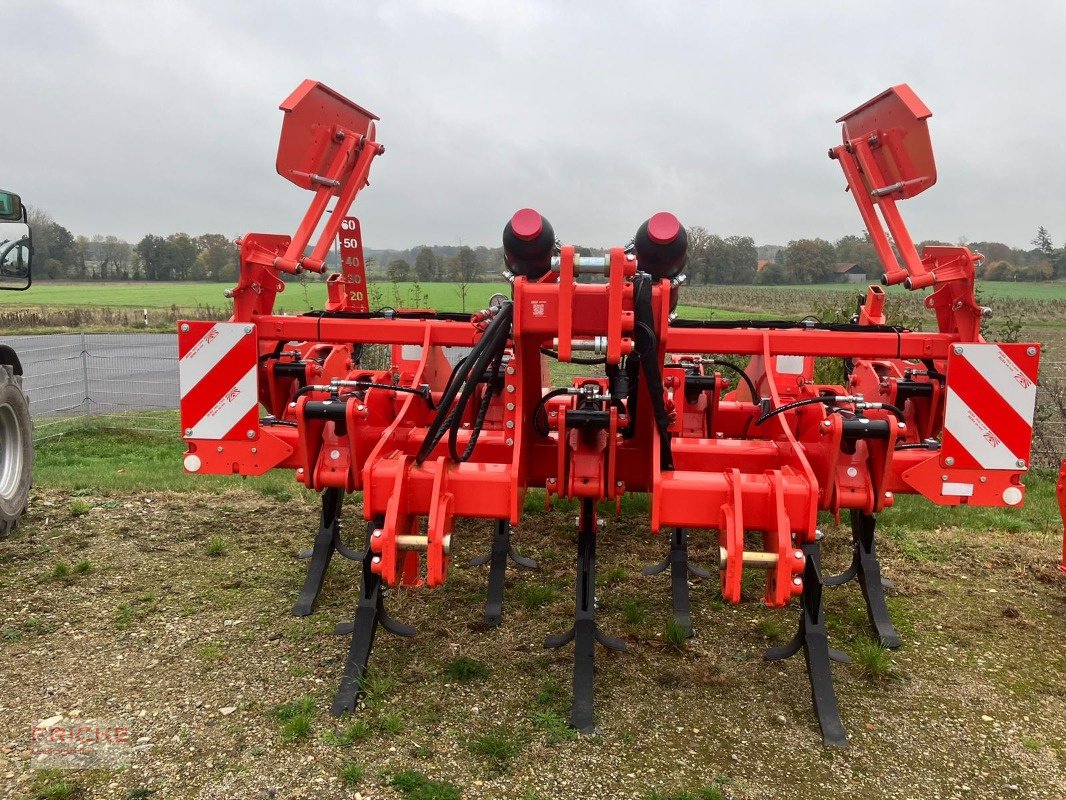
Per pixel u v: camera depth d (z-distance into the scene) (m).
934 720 3.48
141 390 15.45
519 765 3.04
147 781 2.90
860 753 3.20
